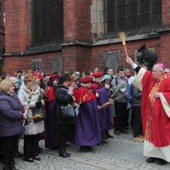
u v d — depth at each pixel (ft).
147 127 26.43
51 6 64.49
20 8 69.56
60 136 28.27
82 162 26.35
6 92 23.15
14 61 69.77
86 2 55.93
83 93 29.86
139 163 26.05
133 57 49.88
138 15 51.88
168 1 42.32
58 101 27.89
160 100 25.59
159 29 43.47
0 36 117.39
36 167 25.09
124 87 37.47
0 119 23.00
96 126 30.01
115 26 55.11
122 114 37.58
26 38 69.26
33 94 26.45
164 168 24.71
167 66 42.04
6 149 23.45
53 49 61.82
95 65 55.67
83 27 55.47
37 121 26.30
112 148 31.19
